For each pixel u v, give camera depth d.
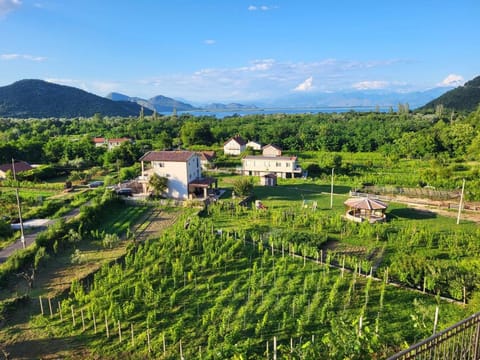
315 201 47.44
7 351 17.69
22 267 26.42
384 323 19.80
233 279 25.16
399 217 40.12
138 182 53.22
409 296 22.77
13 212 41.06
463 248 29.89
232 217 40.53
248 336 18.83
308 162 73.31
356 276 25.62
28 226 36.44
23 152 77.50
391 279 24.92
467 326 10.32
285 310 21.14
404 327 19.36
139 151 79.06
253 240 31.72
